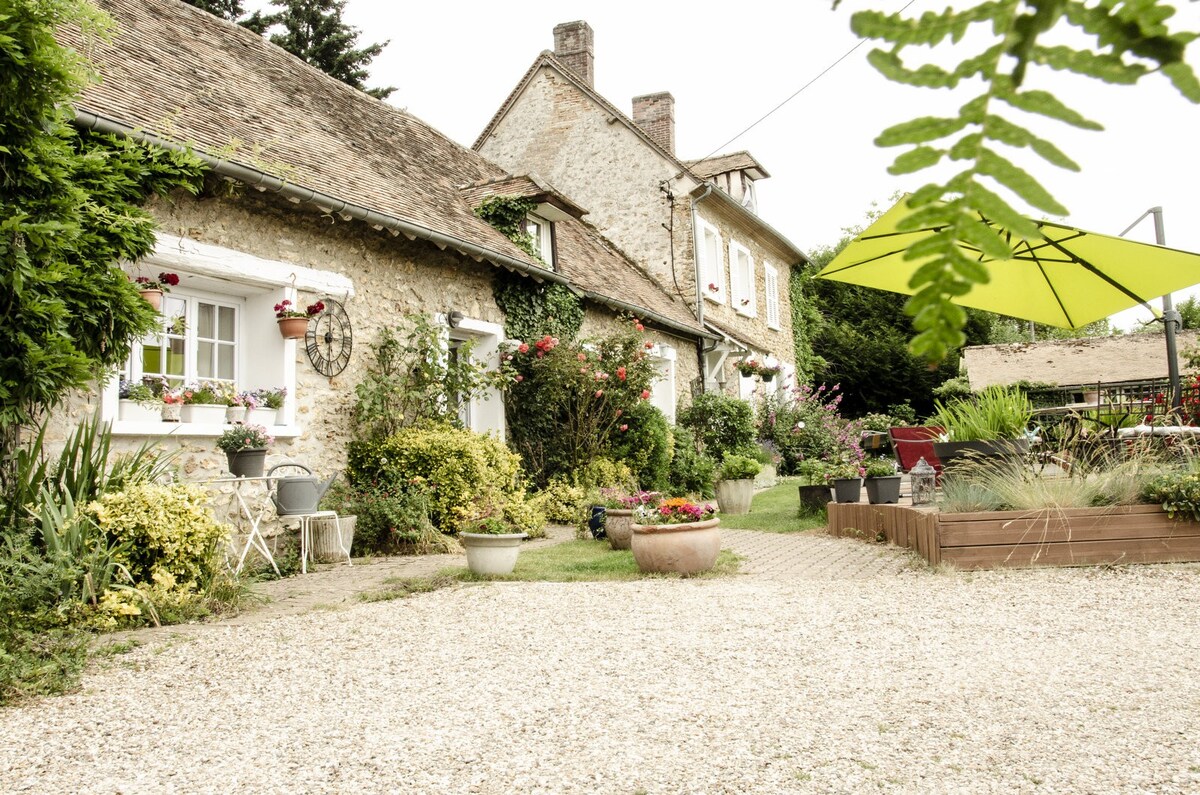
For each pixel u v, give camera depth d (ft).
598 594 20.10
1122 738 10.34
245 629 16.96
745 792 9.16
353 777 9.81
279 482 23.56
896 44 1.28
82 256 17.35
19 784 9.75
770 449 60.23
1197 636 14.89
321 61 77.30
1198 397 30.60
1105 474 23.72
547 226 41.47
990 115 1.25
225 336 26.81
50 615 15.97
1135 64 1.19
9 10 14.55
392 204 30.66
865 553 25.98
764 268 71.15
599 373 37.55
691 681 13.12
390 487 28.27
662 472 42.57
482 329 35.55
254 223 25.68
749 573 22.99
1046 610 17.26
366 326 29.73
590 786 9.40
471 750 10.53
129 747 10.87
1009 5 1.24
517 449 37.52
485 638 16.07
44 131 16.78
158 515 18.58
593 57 65.72
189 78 28.81
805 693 12.42
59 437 20.53
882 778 9.43
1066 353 78.48
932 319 1.32
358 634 16.51
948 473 25.20
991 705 11.68
